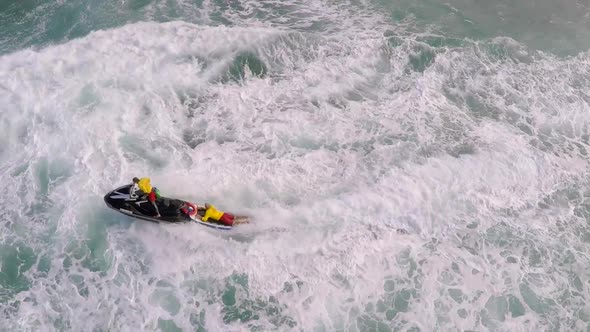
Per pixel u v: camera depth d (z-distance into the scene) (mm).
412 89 15711
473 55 16906
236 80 15477
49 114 13891
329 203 12898
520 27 18328
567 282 11977
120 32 15914
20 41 16406
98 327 10781
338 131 14430
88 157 13242
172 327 10875
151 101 14531
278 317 11133
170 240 12195
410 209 12891
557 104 15672
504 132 14797
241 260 11875
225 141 14008
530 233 12750
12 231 12055
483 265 12094
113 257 11781
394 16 18297
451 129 14758
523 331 11188
